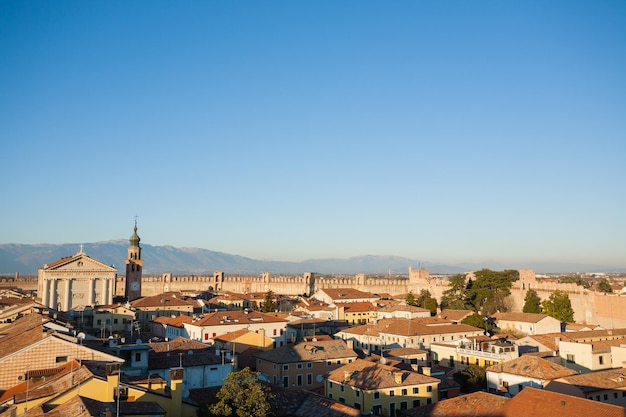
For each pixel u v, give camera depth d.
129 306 199.12
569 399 69.69
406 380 95.50
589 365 114.00
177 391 66.31
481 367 118.06
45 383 64.19
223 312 173.88
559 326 173.88
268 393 77.50
